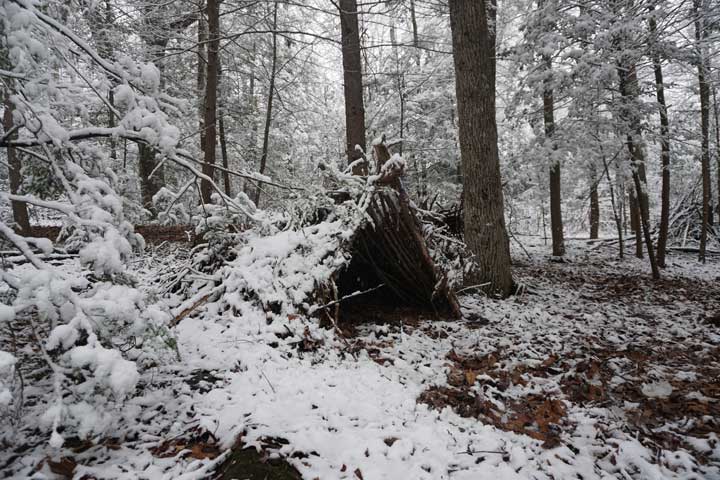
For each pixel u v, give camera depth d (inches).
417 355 154.6
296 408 96.5
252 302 155.1
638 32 338.3
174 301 175.8
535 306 240.8
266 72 494.6
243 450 77.2
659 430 109.8
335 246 173.0
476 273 260.2
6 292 77.4
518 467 87.0
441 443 89.9
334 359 137.4
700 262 487.5
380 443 85.7
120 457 76.5
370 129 547.5
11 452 75.7
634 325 211.6
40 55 86.3
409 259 193.6
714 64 394.0
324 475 73.9
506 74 589.6
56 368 67.4
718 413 117.8
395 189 185.9
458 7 256.5
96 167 105.3
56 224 460.1
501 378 139.1
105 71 106.0
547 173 553.6
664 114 367.9
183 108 122.1
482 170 257.3
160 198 156.0
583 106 393.1
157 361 109.9
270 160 589.0
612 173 502.9
